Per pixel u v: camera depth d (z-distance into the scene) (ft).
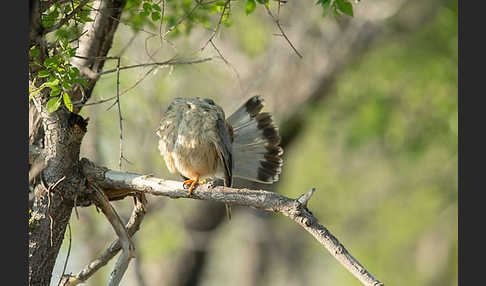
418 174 65.16
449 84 51.26
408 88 52.90
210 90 45.01
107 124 38.52
